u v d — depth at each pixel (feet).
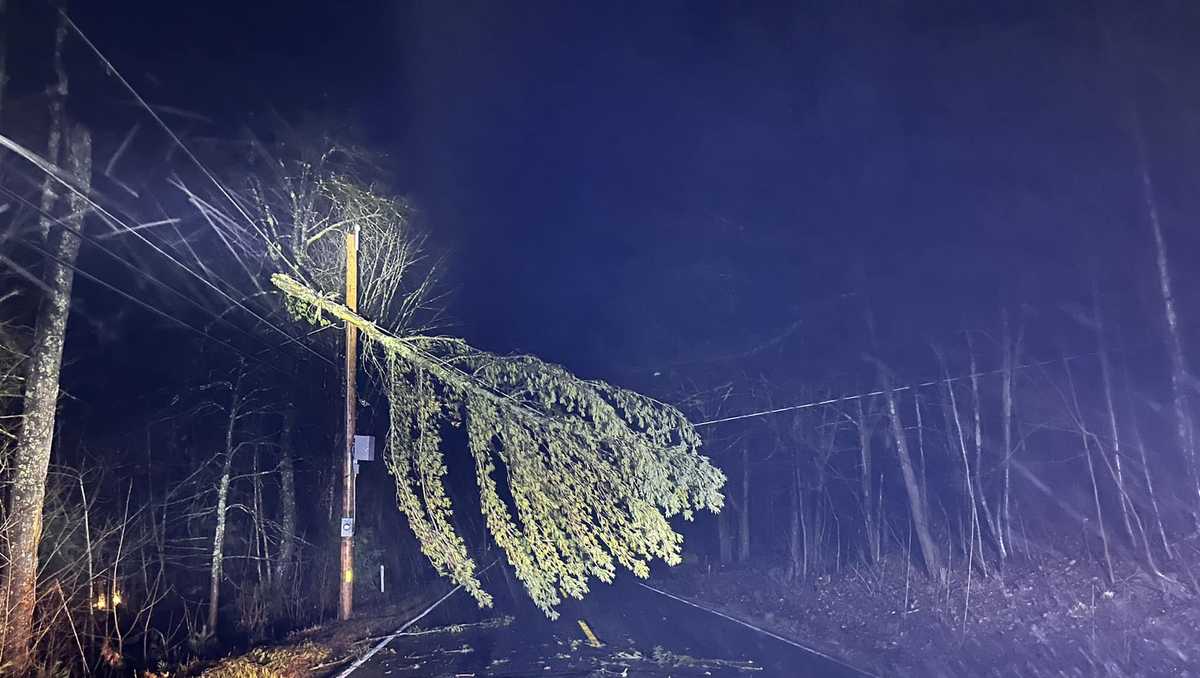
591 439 31.71
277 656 47.06
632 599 88.74
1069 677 41.60
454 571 33.01
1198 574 52.37
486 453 32.58
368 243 60.39
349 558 63.36
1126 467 66.23
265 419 82.99
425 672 44.34
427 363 34.17
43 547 48.24
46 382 39.88
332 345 66.59
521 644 54.03
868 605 68.80
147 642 56.70
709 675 43.80
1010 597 58.90
